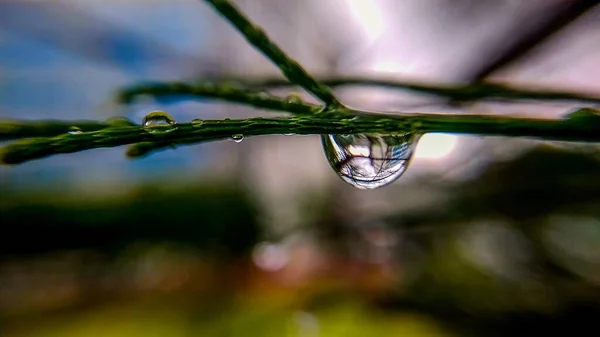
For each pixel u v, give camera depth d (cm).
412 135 6
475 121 5
